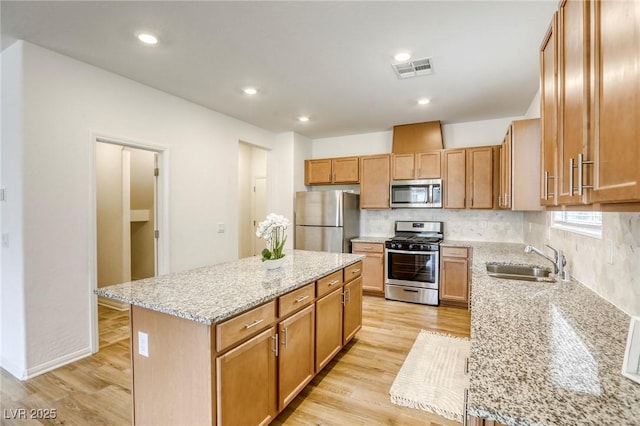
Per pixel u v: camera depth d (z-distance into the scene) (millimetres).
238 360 1581
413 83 3141
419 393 2234
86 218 2705
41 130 2438
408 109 3945
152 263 4914
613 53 827
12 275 2420
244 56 2605
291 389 2016
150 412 1661
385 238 4895
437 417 1996
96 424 1910
